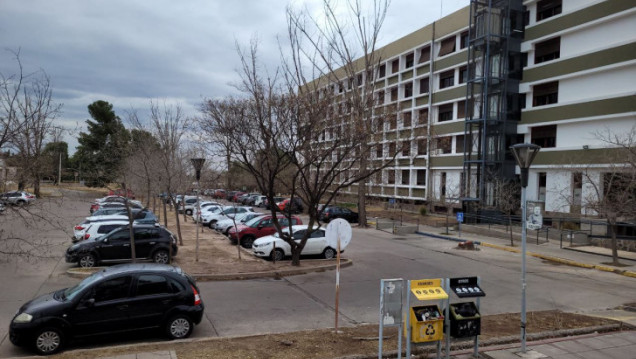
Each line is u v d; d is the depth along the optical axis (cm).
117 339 916
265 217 2402
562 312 1170
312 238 2008
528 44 3431
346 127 1728
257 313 1121
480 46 3572
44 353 823
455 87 4038
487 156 3541
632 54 2691
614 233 1994
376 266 1883
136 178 2994
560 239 2612
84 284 894
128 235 1681
